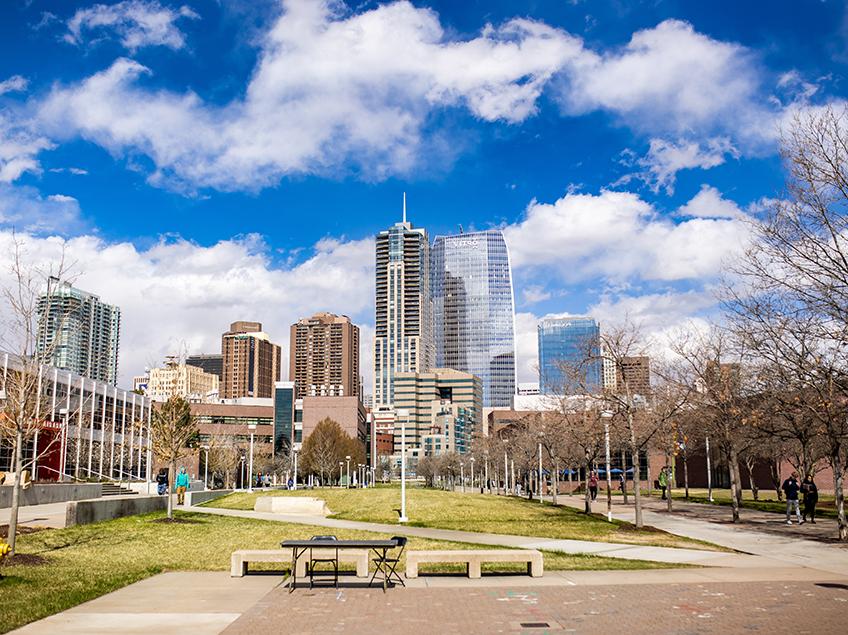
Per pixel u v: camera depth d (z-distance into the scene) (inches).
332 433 5413.4
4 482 1599.4
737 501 1328.7
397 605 518.3
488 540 955.3
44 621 462.6
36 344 828.0
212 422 6018.7
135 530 1036.5
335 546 586.2
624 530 1111.6
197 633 430.9
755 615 479.5
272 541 941.2
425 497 1935.3
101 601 533.0
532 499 2303.2
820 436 1147.9
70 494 1675.7
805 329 887.7
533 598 543.5
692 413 1475.1
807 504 1330.0
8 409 817.5
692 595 554.3
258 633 431.2
